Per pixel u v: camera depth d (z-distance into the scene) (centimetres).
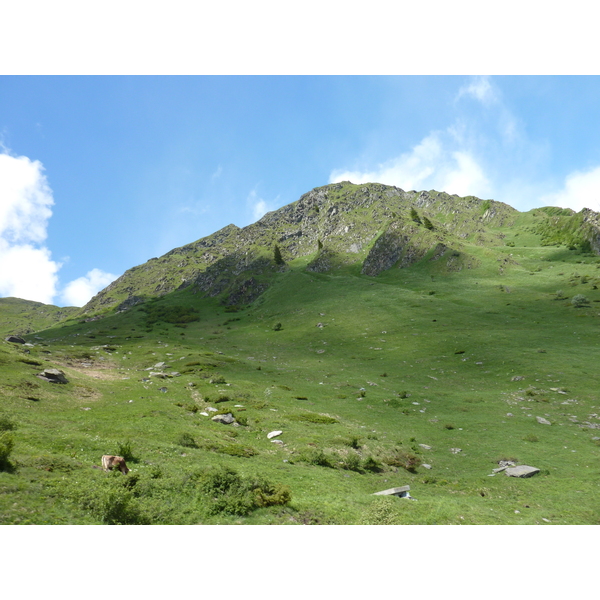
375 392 6444
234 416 4503
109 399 4634
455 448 4291
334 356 9419
